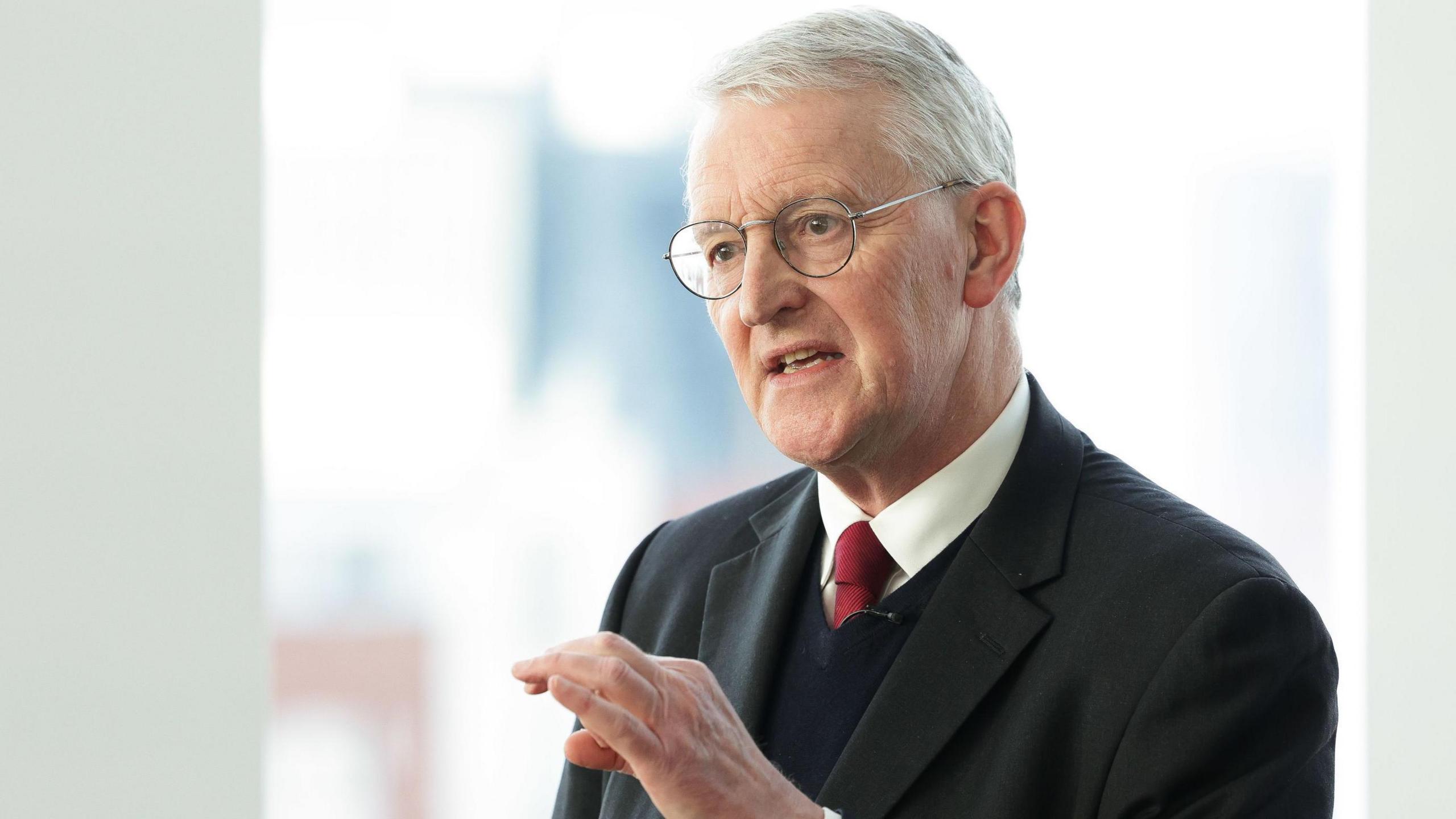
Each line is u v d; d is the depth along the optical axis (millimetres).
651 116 18188
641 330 18438
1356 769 6453
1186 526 3459
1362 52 6426
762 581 4004
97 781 6461
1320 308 12094
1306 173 12055
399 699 18547
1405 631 6285
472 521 18438
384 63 17453
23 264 6430
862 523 3807
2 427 6398
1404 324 6320
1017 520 3605
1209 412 12297
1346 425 6641
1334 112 6812
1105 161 12273
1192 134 12133
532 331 18203
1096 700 3252
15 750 6406
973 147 3678
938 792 3332
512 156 17969
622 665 2797
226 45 6609
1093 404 12383
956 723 3357
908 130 3533
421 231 17812
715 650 3984
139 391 6516
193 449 6555
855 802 3336
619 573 4574
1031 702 3322
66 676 6438
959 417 3707
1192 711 3143
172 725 6516
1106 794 3182
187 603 6543
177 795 6523
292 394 17859
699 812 2855
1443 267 6281
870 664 3619
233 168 6613
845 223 3471
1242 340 12250
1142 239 12297
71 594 6449
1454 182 6266
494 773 18641
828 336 3512
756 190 3523
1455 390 6258
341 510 18219
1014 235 3736
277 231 17469
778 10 17109
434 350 18078
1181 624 3225
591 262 18219
